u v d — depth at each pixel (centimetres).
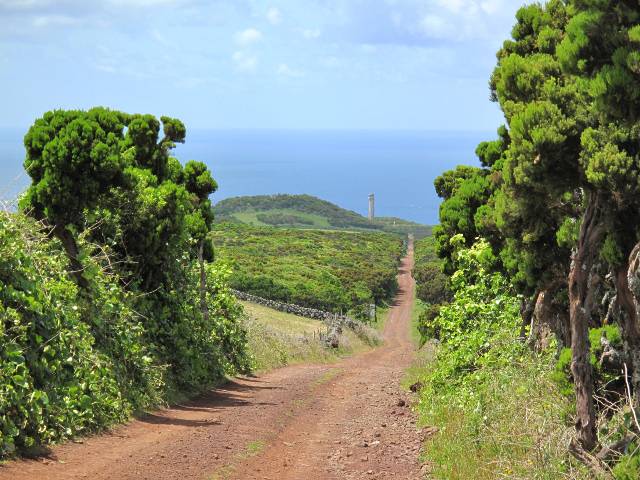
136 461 942
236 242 11325
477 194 2227
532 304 1387
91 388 1156
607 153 671
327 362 3941
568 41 659
